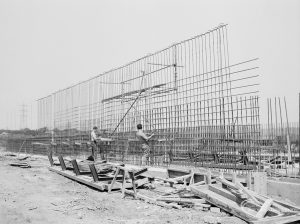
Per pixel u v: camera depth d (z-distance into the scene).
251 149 11.15
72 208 9.50
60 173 16.81
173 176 13.16
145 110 16.48
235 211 8.39
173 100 14.46
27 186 13.38
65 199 10.76
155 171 13.85
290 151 15.71
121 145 18.45
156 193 11.52
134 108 17.28
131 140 17.19
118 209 9.41
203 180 11.66
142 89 16.72
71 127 26.03
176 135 14.27
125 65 18.52
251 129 11.16
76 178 14.42
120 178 13.30
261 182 10.19
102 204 10.00
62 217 8.55
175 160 14.29
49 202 10.31
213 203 9.20
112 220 8.24
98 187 12.28
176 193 10.79
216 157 12.31
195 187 10.16
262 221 7.35
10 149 41.00
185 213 8.84
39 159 27.52
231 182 9.86
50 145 30.22
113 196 11.27
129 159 17.58
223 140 12.01
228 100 11.82
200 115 12.98
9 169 19.69
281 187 9.96
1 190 12.38
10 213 8.70
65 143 26.64
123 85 18.72
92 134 19.59
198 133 13.09
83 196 11.31
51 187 13.18
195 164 13.13
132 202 10.27
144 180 12.66
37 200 10.61
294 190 9.66
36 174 17.14
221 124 12.08
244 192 8.83
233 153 11.69
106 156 19.95
